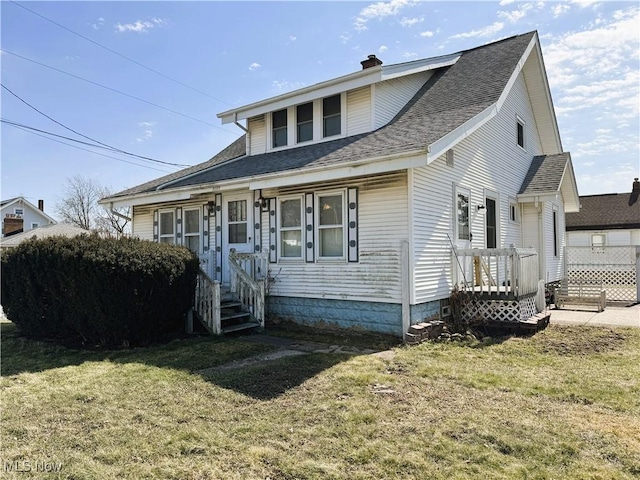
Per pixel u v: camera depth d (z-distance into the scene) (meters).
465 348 7.11
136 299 7.27
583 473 3.00
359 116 10.13
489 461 3.19
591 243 23.28
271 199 9.94
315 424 3.92
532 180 13.32
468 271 9.49
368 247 8.32
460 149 9.62
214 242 11.19
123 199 12.34
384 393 4.75
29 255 8.02
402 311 7.77
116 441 3.62
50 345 7.72
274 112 11.78
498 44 13.23
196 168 13.70
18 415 4.24
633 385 5.02
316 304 9.09
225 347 7.18
